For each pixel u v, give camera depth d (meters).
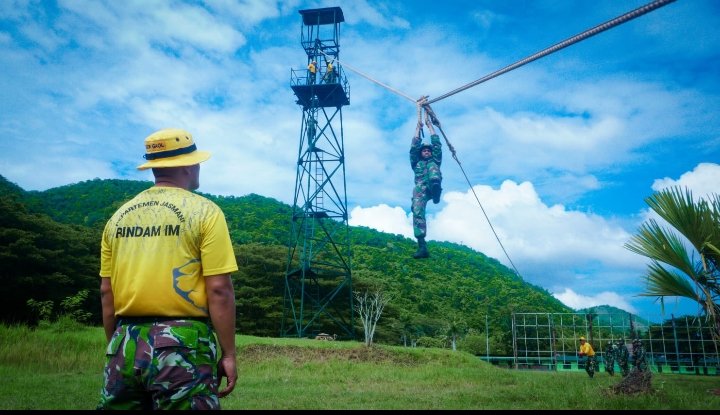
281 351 23.81
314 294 56.84
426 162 12.10
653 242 9.29
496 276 88.94
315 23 37.12
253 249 60.09
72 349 19.80
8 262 38.75
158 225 2.60
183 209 2.62
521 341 52.94
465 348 58.88
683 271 9.21
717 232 8.88
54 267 42.09
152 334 2.46
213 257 2.56
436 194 12.02
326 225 88.12
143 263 2.55
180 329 2.47
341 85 34.56
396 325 62.38
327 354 24.19
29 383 12.45
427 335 66.81
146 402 2.53
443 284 81.81
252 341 25.12
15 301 39.53
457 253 97.69
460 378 18.31
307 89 34.97
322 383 16.00
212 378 2.49
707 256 9.17
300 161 35.94
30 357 17.88
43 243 43.44
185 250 2.56
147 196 2.71
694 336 33.75
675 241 9.15
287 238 79.50
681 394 10.40
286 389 13.32
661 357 34.75
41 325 24.88
